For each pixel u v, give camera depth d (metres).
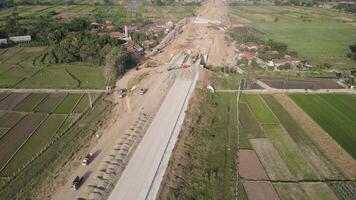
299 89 113.88
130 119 83.81
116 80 118.44
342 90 113.38
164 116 84.81
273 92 110.69
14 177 65.06
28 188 61.34
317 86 117.31
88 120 88.50
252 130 85.50
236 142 79.69
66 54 139.12
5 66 137.38
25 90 111.31
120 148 70.38
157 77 113.62
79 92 109.25
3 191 61.03
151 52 150.62
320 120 90.88
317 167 70.62
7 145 77.25
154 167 64.00
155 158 66.75
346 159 73.31
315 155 74.81
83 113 92.88
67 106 98.38
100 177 61.34
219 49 157.25
